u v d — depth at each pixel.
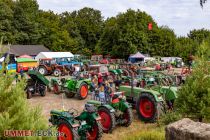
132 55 50.69
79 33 78.44
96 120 9.50
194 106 10.07
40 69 29.94
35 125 4.50
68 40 64.69
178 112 10.95
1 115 4.39
